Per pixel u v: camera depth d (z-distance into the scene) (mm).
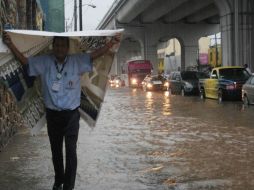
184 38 71500
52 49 6387
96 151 10211
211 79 28969
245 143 11195
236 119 16891
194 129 14102
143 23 70812
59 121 6172
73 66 6199
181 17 66375
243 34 37406
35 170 8172
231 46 37500
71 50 6449
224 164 8648
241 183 7188
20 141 11680
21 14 18406
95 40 6336
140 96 36094
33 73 6172
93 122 6633
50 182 7281
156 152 10039
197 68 59969
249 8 37375
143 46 71312
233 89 26344
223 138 12062
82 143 11406
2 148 10469
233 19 37344
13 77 6297
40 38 6305
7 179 7496
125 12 63688
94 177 7633
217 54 66812
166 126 15047
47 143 11312
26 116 6531
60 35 6055
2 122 10664
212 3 54031
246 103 23094
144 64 61594
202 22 71188
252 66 37406
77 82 6203
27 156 9562
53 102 6078
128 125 15484
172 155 9648
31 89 6469
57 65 6156
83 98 6617
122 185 7078
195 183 7191
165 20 70375
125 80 69125
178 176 7680
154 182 7270
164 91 45875
